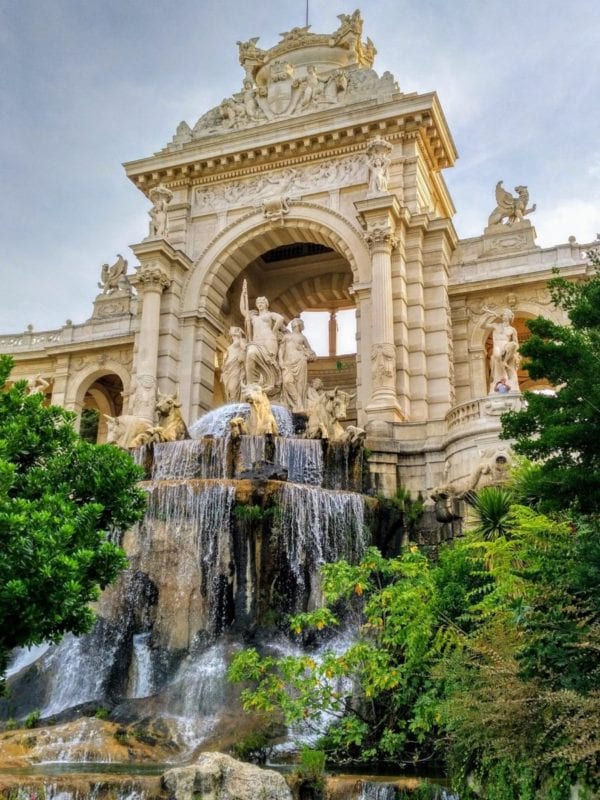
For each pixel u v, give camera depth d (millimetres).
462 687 10609
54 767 12133
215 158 34156
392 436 25516
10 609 9852
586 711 8125
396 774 12133
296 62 36719
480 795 9656
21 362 41344
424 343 29484
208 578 18922
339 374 42406
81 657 17688
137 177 35656
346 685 14766
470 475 22234
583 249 31328
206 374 32812
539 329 13523
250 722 14023
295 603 18781
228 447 23156
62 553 10141
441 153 33906
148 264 32562
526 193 33250
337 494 20594
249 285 38156
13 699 16750
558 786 8156
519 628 10078
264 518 19266
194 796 10047
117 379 44656
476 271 32125
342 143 32656
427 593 13500
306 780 10805
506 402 22672
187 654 17859
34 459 12422
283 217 32719
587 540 10281
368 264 30469
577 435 12180
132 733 13539
